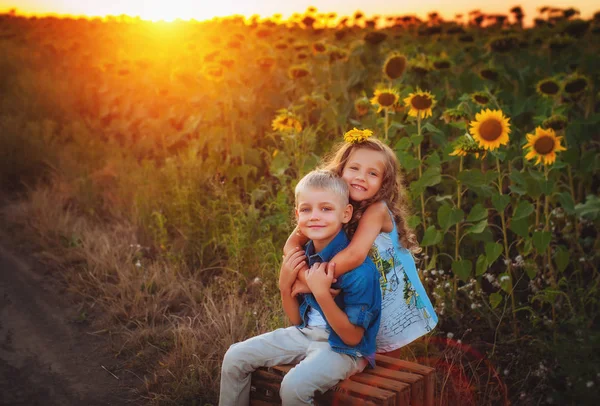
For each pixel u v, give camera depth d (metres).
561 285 4.27
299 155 5.25
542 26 10.35
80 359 3.91
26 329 4.26
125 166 6.86
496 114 3.76
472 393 3.40
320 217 2.77
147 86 7.65
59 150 7.37
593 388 3.17
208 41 8.96
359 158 3.06
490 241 4.05
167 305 4.43
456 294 4.13
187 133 6.80
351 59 7.11
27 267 5.16
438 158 4.09
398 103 4.44
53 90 9.17
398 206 3.19
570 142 5.02
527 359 3.63
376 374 2.73
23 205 6.35
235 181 6.07
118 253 5.13
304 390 2.60
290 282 2.89
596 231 4.97
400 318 3.07
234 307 4.10
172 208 5.41
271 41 9.61
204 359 3.67
